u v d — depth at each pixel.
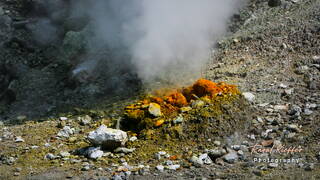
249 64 7.29
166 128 5.49
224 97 5.72
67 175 4.73
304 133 5.12
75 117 6.98
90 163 5.09
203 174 4.48
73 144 5.82
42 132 6.39
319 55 7.04
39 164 5.20
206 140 5.28
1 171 5.00
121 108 6.92
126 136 5.49
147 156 5.14
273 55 7.38
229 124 5.41
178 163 4.86
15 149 5.75
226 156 4.83
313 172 4.23
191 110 5.65
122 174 4.62
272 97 6.09
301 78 6.51
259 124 5.48
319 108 5.59
